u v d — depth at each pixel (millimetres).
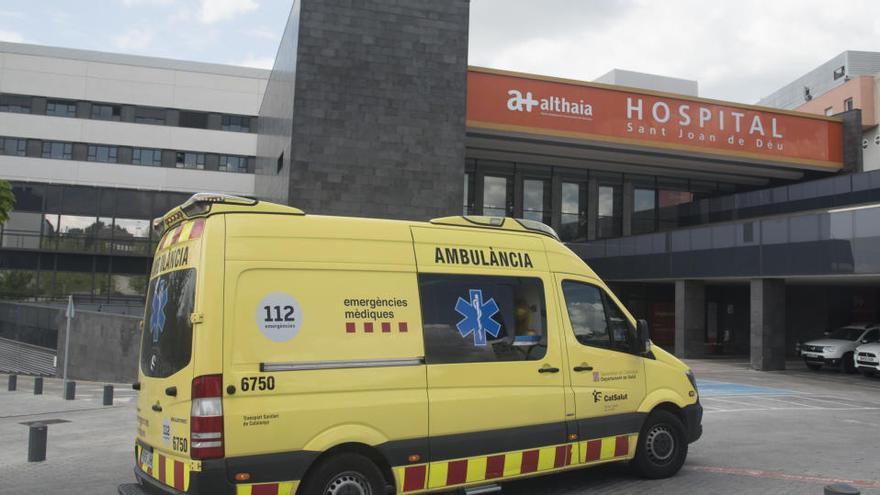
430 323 5840
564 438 6496
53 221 43969
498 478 6051
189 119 47719
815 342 23906
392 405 5488
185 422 4840
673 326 31625
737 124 27656
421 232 6043
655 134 26328
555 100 25047
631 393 7129
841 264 20359
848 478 7438
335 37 20422
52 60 45781
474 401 5930
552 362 6520
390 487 5539
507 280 6418
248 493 4828
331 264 5457
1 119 44438
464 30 21453
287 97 21734
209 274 4953
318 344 5250
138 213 45812
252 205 5312
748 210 29453
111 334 22984
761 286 23078
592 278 7141
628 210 31672
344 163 20219
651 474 7309
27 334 29547
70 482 7867
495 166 29875
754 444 9539
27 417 13398
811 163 28703
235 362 4906
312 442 5105
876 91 34344
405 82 20844
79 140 45625
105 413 13945
